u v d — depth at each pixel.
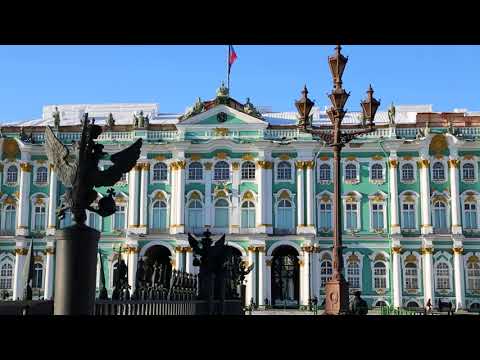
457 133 63.91
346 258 63.69
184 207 64.12
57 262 12.20
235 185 64.50
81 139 12.70
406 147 64.38
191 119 65.31
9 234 65.00
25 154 65.88
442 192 63.72
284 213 64.19
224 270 29.64
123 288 27.91
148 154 65.38
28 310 16.41
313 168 64.50
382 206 64.38
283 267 65.00
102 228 64.88
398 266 62.84
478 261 62.53
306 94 25.88
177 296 24.50
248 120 65.12
